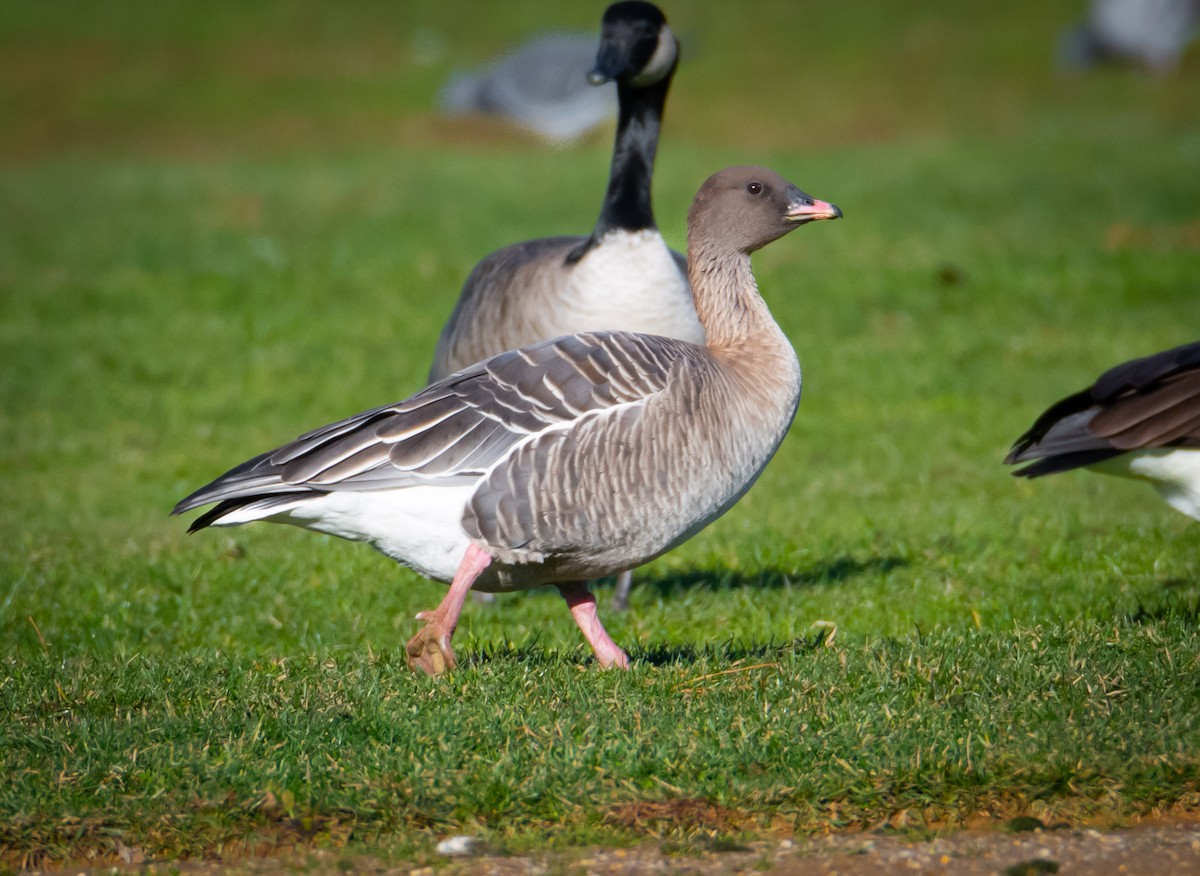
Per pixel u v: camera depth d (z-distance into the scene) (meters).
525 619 11.80
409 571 13.06
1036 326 22.31
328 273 26.88
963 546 13.21
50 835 6.80
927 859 6.51
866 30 54.94
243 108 47.09
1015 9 56.84
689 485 8.73
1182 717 7.56
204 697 8.54
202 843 6.81
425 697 8.31
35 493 16.56
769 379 9.28
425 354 22.06
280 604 12.11
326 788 7.07
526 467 8.41
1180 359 9.20
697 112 45.16
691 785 7.08
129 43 54.75
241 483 8.38
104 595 12.42
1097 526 13.77
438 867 6.50
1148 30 48.75
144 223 31.52
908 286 24.56
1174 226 27.75
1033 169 34.28
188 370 21.69
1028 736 7.38
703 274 9.73
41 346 22.83
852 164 36.16
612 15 12.50
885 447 17.36
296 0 60.84
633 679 8.61
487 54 53.47
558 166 37.72
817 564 12.95
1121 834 6.76
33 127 45.22
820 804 7.00
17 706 8.39
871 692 8.19
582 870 6.40
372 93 48.44
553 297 11.70
